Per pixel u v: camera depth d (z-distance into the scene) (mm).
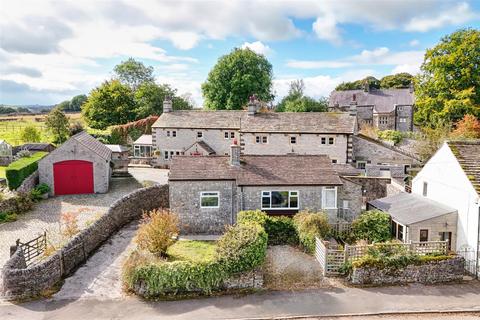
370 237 22969
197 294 17016
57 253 18250
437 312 15609
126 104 75375
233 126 49281
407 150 47062
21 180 31609
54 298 16469
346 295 16969
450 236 20922
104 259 20641
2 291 16797
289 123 45219
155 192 29984
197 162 26859
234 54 67625
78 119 82312
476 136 39969
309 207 24938
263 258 18469
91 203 31609
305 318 15227
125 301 16359
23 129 64562
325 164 26891
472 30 46469
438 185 23125
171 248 22031
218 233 25078
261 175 25406
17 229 24891
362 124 60562
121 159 44625
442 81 47500
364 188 32594
